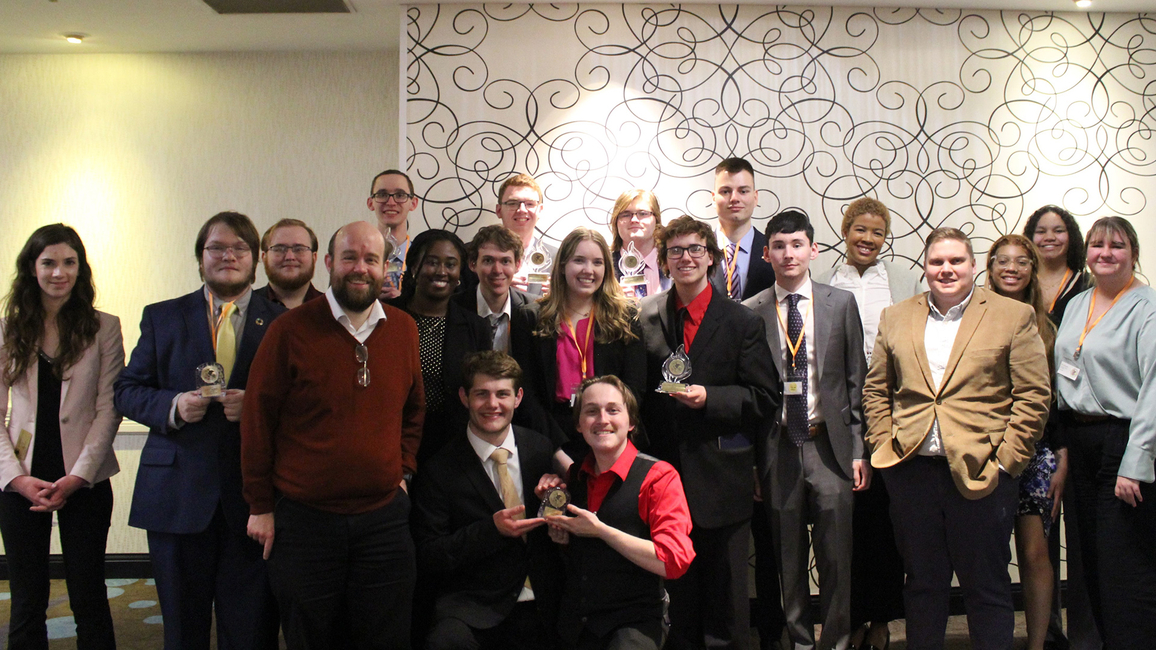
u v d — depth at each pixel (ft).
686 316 9.55
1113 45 13.20
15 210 14.51
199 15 12.88
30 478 8.79
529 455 8.62
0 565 13.61
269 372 7.77
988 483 8.76
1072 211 13.15
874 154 12.94
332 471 7.68
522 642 8.34
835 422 9.71
